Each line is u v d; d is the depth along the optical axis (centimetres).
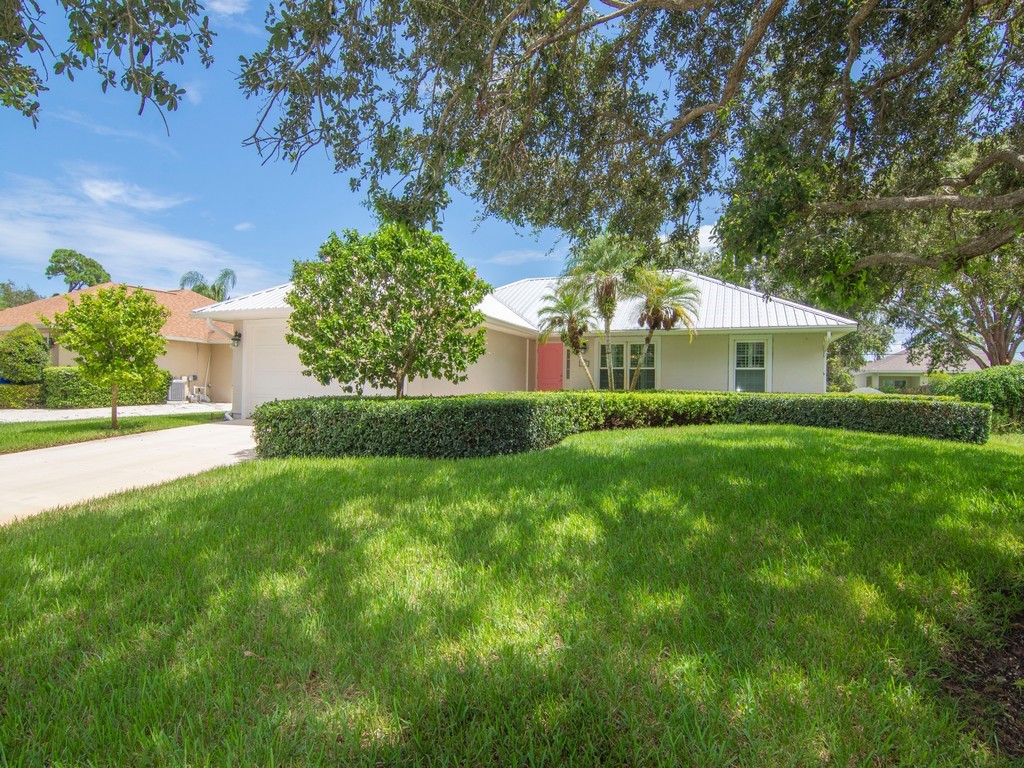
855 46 499
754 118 494
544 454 676
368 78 396
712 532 357
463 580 286
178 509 423
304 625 236
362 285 822
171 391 1995
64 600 264
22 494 557
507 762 160
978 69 531
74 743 165
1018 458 631
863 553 317
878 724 172
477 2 385
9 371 1627
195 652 214
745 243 355
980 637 235
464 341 879
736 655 210
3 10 262
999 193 538
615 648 215
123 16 264
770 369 1439
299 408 714
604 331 1529
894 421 1004
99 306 1007
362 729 170
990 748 167
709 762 157
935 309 2131
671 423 1142
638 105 585
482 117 487
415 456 693
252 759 156
